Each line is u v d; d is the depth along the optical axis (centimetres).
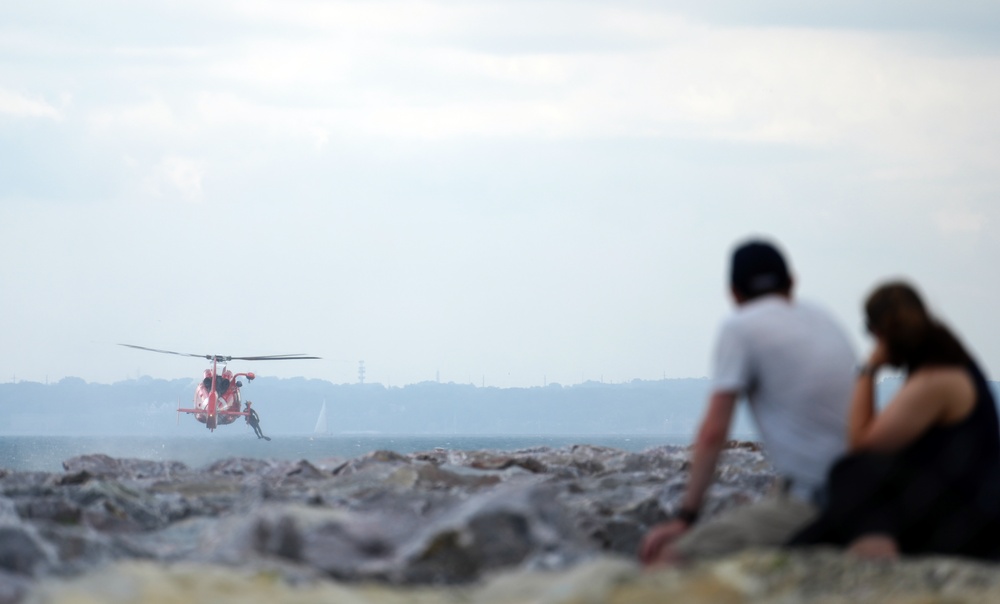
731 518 1958
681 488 3500
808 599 1645
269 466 5284
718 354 1927
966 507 1828
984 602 1565
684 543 1948
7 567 2039
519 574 2011
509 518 2289
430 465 4644
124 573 1897
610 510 3075
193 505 3581
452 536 2238
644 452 6153
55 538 2198
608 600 1698
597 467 5153
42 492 3478
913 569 1720
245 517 2686
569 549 2236
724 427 1894
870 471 1836
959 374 1872
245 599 1795
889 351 1930
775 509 1945
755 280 2003
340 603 1833
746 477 3891
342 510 2969
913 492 1828
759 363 1909
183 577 1891
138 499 3475
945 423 1875
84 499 3325
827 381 1911
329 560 2300
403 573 2159
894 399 1900
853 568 1723
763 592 1680
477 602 1888
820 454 1902
